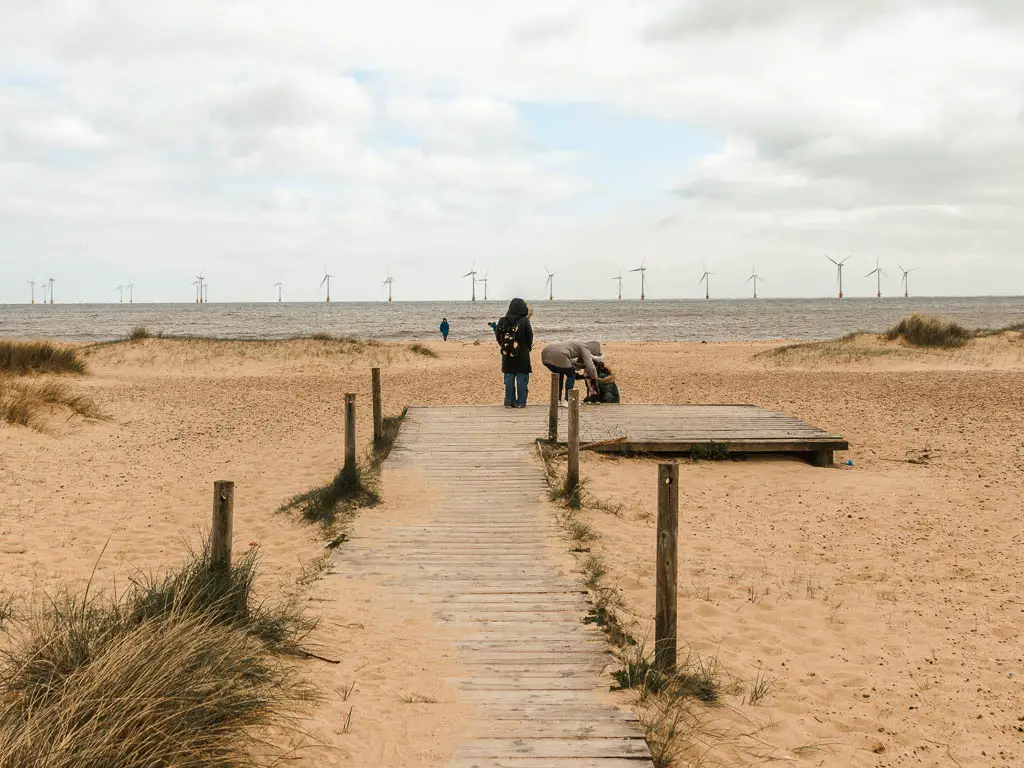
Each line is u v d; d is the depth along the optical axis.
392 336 70.38
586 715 4.78
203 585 5.65
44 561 7.90
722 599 7.37
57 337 71.75
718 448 13.12
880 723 5.08
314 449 14.17
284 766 4.08
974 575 8.01
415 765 4.17
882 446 14.80
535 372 29.42
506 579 7.54
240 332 79.44
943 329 33.56
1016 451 14.04
